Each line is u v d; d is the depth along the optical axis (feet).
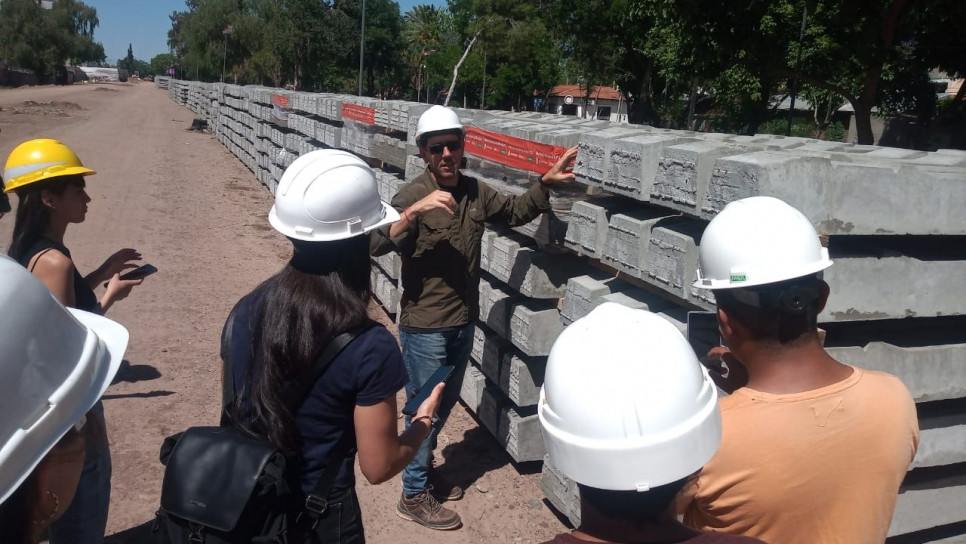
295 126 40.09
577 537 4.57
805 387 5.57
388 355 6.65
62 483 5.00
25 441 4.31
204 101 112.57
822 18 52.16
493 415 15.46
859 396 5.51
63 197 9.32
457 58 180.55
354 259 6.88
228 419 6.95
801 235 5.60
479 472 14.94
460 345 13.03
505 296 15.05
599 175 11.62
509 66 176.76
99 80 389.19
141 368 19.58
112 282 10.35
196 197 47.65
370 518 13.32
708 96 127.34
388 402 6.66
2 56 285.43
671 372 4.40
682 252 9.50
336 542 6.72
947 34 55.93
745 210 5.75
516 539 12.75
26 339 4.44
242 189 51.93
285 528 6.45
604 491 4.43
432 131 12.28
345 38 149.79
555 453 4.56
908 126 76.74
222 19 185.37
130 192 48.11
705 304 9.12
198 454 6.40
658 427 4.29
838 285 8.63
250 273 30.04
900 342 9.86
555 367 4.62
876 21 47.03
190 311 24.64
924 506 10.43
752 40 50.39
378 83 167.22
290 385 6.52
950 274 9.14
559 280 13.48
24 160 9.20
